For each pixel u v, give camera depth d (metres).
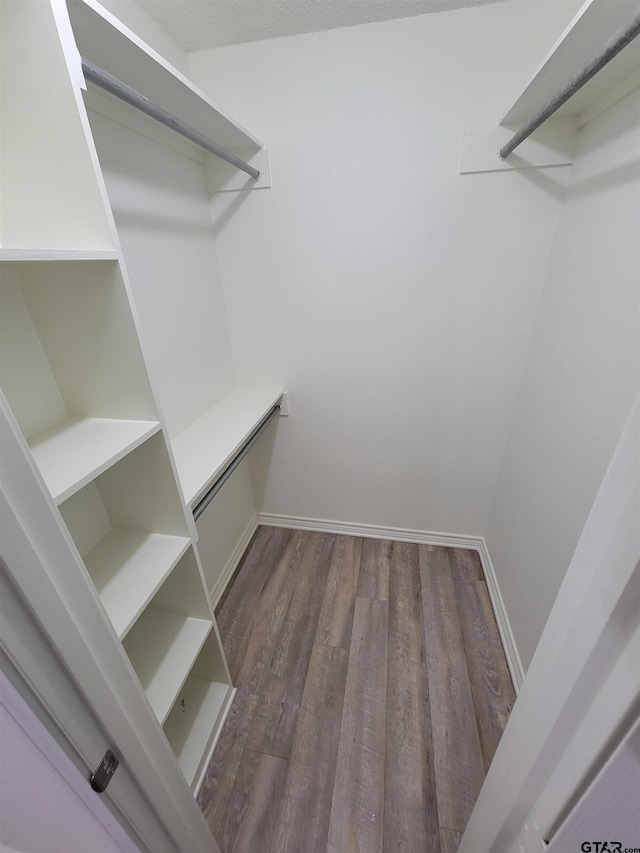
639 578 0.26
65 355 0.77
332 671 1.34
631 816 0.30
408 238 1.36
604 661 0.29
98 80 0.62
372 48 1.13
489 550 1.77
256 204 1.40
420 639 1.45
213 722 1.15
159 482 0.88
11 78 0.55
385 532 2.01
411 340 1.54
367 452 1.83
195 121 1.06
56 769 0.41
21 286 0.71
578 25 0.71
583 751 0.32
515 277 1.35
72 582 0.39
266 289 1.55
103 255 0.62
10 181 0.64
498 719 1.19
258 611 1.59
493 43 1.08
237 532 1.88
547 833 0.37
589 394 0.97
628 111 0.87
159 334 1.19
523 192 1.23
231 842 0.94
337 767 1.08
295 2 1.02
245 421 1.42
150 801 0.56
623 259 0.87
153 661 0.98
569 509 1.03
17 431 0.32
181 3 1.02
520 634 1.30
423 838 0.94
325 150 1.28
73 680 0.39
